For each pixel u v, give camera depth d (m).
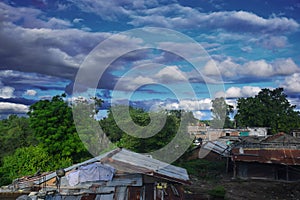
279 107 48.03
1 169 17.25
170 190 10.08
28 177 11.62
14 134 29.84
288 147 22.27
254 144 23.81
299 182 20.39
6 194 10.33
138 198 9.38
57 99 20.67
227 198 16.58
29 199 9.44
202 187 19.25
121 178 10.08
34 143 29.47
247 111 49.66
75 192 9.82
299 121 47.38
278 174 21.59
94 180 10.05
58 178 10.07
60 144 19.00
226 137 32.19
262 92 50.19
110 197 9.48
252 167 22.36
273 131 46.34
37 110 19.44
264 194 17.78
